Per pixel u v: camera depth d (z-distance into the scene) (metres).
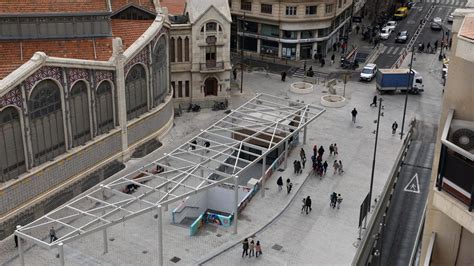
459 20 21.44
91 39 58.03
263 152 53.44
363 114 77.81
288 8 98.00
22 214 48.31
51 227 48.12
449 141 21.30
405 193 58.06
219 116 76.81
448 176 20.64
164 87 69.56
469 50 18.88
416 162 65.31
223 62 78.25
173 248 46.69
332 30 105.88
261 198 54.88
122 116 59.44
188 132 71.12
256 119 60.59
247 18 102.94
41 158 50.34
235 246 47.56
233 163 60.72
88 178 55.59
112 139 58.97
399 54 106.50
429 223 23.44
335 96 82.50
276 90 87.69
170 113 71.81
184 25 74.94
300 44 101.88
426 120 77.06
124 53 58.38
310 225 50.91
